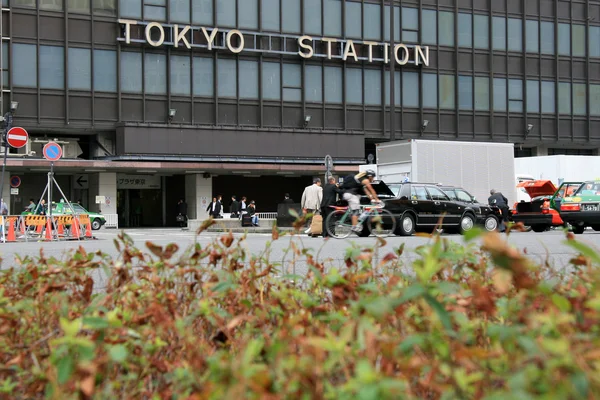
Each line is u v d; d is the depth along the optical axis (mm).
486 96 50062
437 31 48750
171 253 3514
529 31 51250
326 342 2027
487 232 1914
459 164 30125
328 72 46531
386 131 47500
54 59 40812
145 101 42594
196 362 2449
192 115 43469
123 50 42156
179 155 43000
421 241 18703
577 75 52531
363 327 2080
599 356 1756
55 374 2252
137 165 41469
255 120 44906
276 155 45125
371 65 47375
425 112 48562
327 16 46312
